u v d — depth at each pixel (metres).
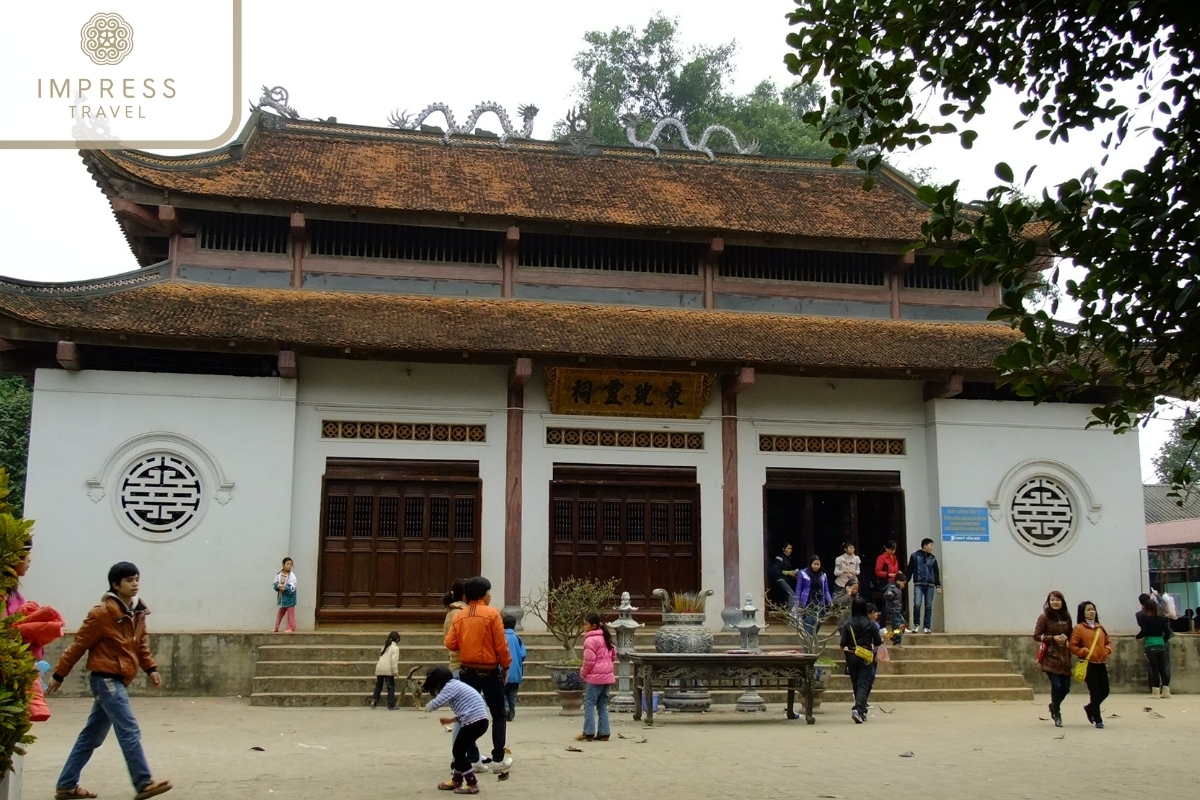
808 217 27.02
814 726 16.11
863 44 8.64
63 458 21.30
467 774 10.09
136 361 22.31
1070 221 7.61
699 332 24.28
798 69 9.12
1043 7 8.23
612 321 24.48
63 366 21.38
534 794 10.06
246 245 24.23
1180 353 7.58
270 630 21.36
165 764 11.95
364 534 22.89
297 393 22.84
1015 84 8.64
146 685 19.91
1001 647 22.42
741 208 27.12
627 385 23.62
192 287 23.55
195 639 20.22
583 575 23.56
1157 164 7.55
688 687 16.47
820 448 24.81
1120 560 24.66
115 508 21.38
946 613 23.83
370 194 24.67
